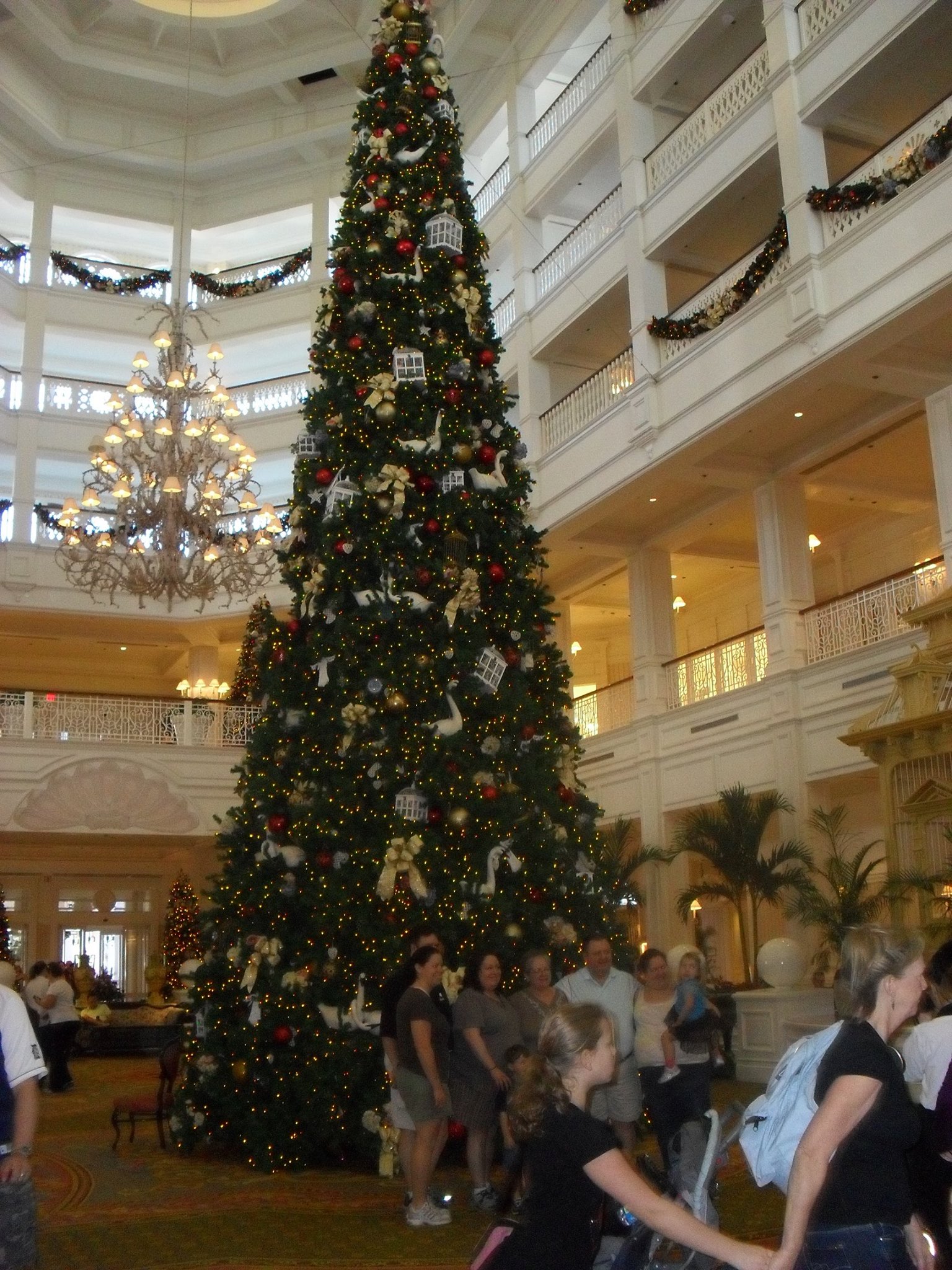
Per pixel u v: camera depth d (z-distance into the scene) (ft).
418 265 31.37
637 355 52.95
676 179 51.78
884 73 41.50
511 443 31.68
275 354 87.76
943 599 40.73
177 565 47.16
